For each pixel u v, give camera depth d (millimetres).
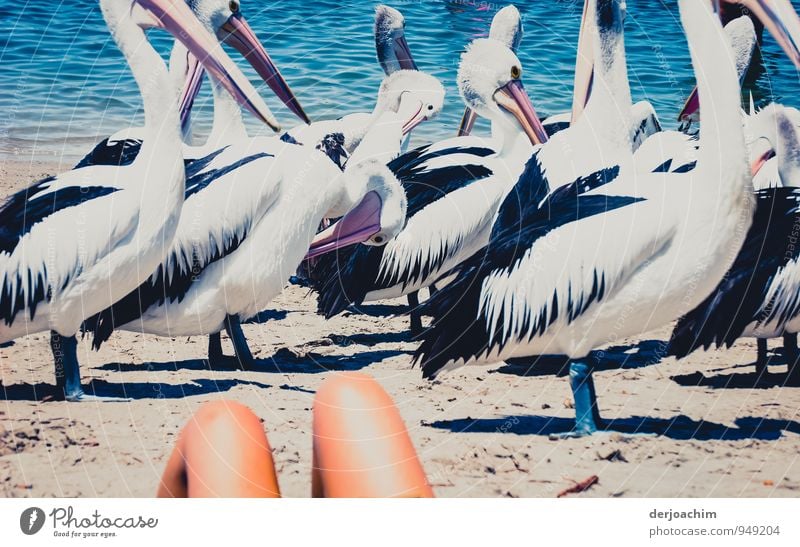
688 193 3918
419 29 11695
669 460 3746
